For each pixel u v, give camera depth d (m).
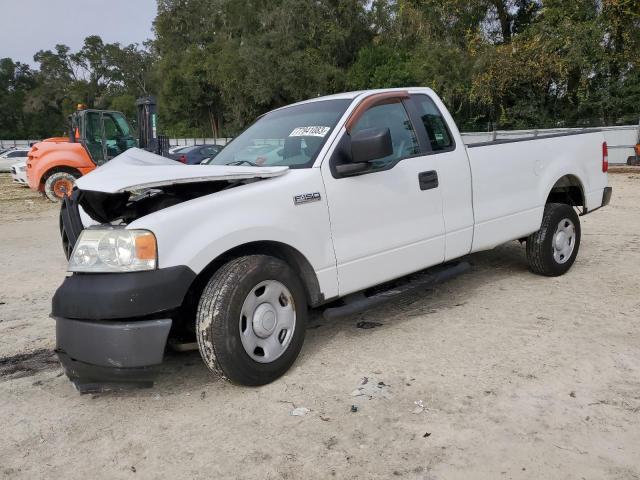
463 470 2.59
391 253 4.15
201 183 3.79
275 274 3.46
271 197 3.52
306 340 4.27
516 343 4.00
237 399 3.37
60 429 3.14
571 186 5.89
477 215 4.79
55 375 3.88
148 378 3.13
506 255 6.61
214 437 2.97
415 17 26.31
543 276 5.66
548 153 5.45
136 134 15.39
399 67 30.12
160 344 3.09
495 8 25.75
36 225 11.24
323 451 2.79
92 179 3.49
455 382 3.45
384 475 2.58
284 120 4.55
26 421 3.24
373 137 3.64
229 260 3.55
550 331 4.19
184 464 2.75
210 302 3.23
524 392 3.28
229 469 2.69
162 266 3.10
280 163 4.01
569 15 22.06
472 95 24.11
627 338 4.00
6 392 3.62
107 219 3.94
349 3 34.69
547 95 24.59
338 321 4.67
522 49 22.67
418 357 3.84
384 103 4.38
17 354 4.27
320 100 4.58
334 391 3.40
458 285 5.53
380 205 4.07
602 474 2.52
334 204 3.81
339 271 3.85
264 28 37.66
